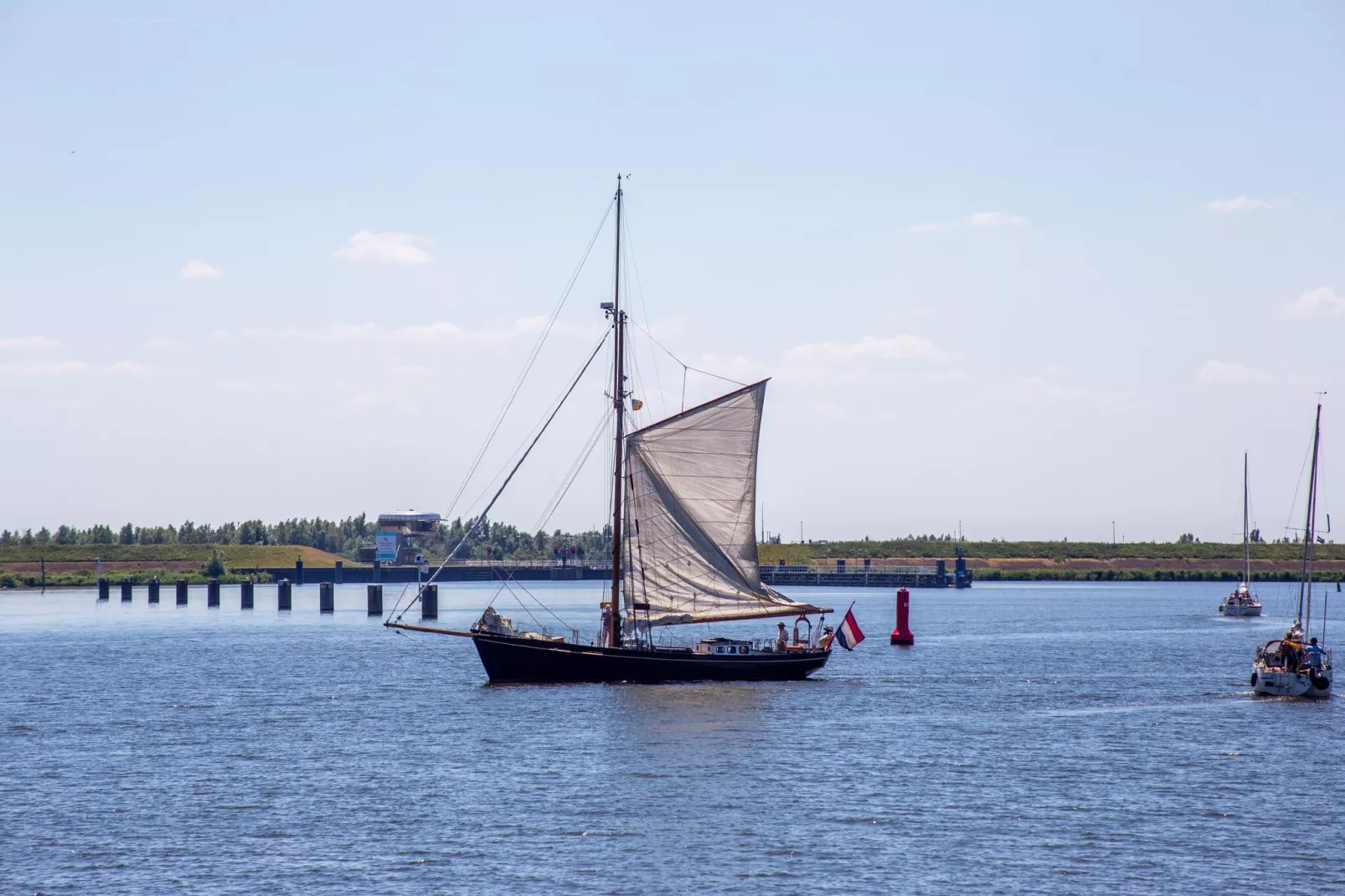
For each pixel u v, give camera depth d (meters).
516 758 116.38
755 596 161.75
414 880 80.12
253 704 154.25
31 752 121.81
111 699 160.12
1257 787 105.44
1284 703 155.38
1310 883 79.94
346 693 163.50
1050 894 77.62
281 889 78.50
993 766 113.50
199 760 116.69
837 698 156.38
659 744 123.31
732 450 161.12
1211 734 131.88
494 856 85.06
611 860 84.06
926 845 87.62
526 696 155.62
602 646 163.75
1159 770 112.50
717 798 100.62
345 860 84.31
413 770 111.19
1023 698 159.50
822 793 102.44
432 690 165.25
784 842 88.25
